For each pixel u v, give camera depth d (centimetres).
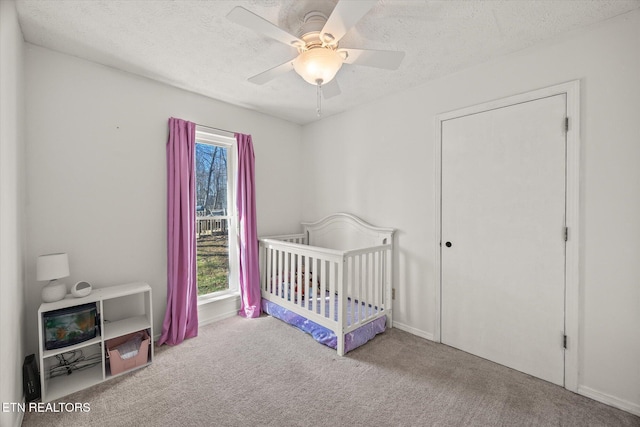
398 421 162
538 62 199
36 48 199
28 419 162
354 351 240
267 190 349
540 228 200
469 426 158
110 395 183
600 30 176
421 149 265
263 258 332
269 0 155
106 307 231
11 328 147
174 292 254
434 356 231
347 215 325
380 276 279
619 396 172
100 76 226
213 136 299
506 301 216
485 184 226
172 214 257
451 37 191
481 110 226
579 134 183
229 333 272
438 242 254
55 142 206
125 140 240
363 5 127
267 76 195
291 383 196
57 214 208
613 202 173
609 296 175
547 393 185
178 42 198
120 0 156
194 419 163
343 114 336
